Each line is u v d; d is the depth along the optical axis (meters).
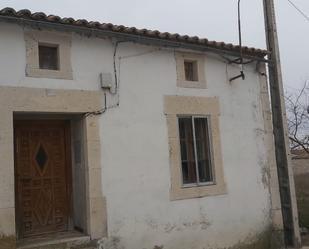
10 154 5.54
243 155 7.89
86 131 6.21
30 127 6.43
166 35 6.84
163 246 6.69
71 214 6.59
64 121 6.70
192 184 7.22
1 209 5.39
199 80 7.54
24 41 5.85
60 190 6.58
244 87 8.15
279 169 8.32
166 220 6.78
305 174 17.09
